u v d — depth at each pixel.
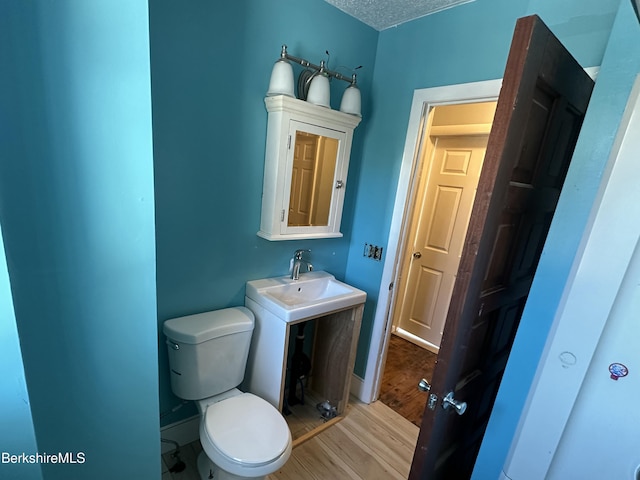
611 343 0.68
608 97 0.84
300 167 1.63
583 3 1.15
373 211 2.03
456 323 0.81
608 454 0.71
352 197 2.12
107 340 0.68
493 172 0.72
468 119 2.49
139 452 0.80
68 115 0.55
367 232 2.08
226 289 1.65
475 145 2.55
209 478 1.41
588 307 0.71
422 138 1.79
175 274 1.45
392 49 1.82
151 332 0.74
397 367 2.63
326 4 1.61
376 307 2.06
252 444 1.22
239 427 1.29
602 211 0.68
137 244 0.67
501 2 1.38
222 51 1.35
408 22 1.72
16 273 0.54
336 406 2.03
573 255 0.92
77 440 0.69
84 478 0.72
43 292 0.58
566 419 0.76
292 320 1.49
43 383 0.61
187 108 1.32
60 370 0.63
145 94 0.62
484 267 0.85
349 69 1.81
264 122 1.56
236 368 1.55
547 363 0.78
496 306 1.03
